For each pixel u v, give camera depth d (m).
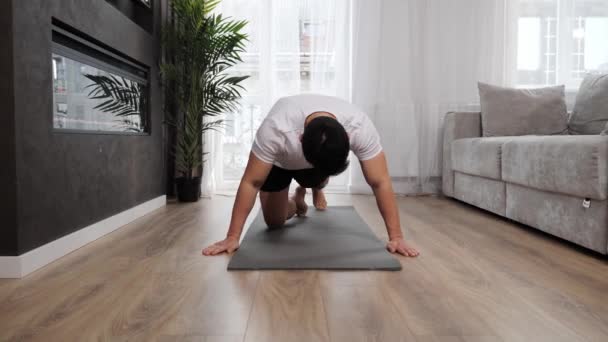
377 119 3.68
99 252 1.81
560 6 3.68
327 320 1.11
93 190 2.04
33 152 1.54
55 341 0.99
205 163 3.57
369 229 2.17
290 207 2.30
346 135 1.34
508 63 3.67
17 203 1.45
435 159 3.73
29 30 1.51
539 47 3.71
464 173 3.17
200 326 1.07
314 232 2.09
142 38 2.73
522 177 2.27
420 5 3.64
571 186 1.85
